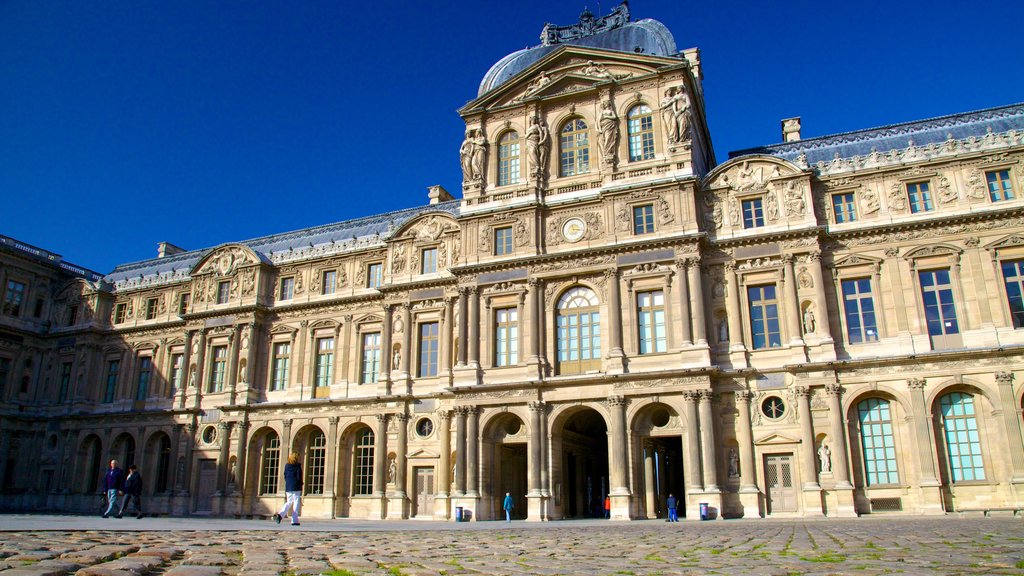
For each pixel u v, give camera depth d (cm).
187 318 6912
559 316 5266
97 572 1007
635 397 4822
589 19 6259
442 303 5828
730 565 1270
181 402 6725
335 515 5794
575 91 5584
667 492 5522
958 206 4731
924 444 4378
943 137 5094
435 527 3597
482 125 5825
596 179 5409
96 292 7488
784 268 4897
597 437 6197
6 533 1873
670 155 5216
